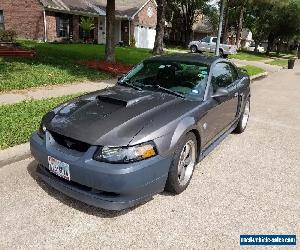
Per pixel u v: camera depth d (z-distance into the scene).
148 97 4.23
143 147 3.30
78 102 4.16
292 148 6.14
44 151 3.58
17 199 3.76
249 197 4.16
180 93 4.47
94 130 3.41
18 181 4.16
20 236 3.16
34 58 14.18
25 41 25.05
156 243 3.18
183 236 3.31
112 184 3.17
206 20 58.81
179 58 5.13
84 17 32.00
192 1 47.44
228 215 3.72
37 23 27.62
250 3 48.38
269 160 5.46
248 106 6.82
